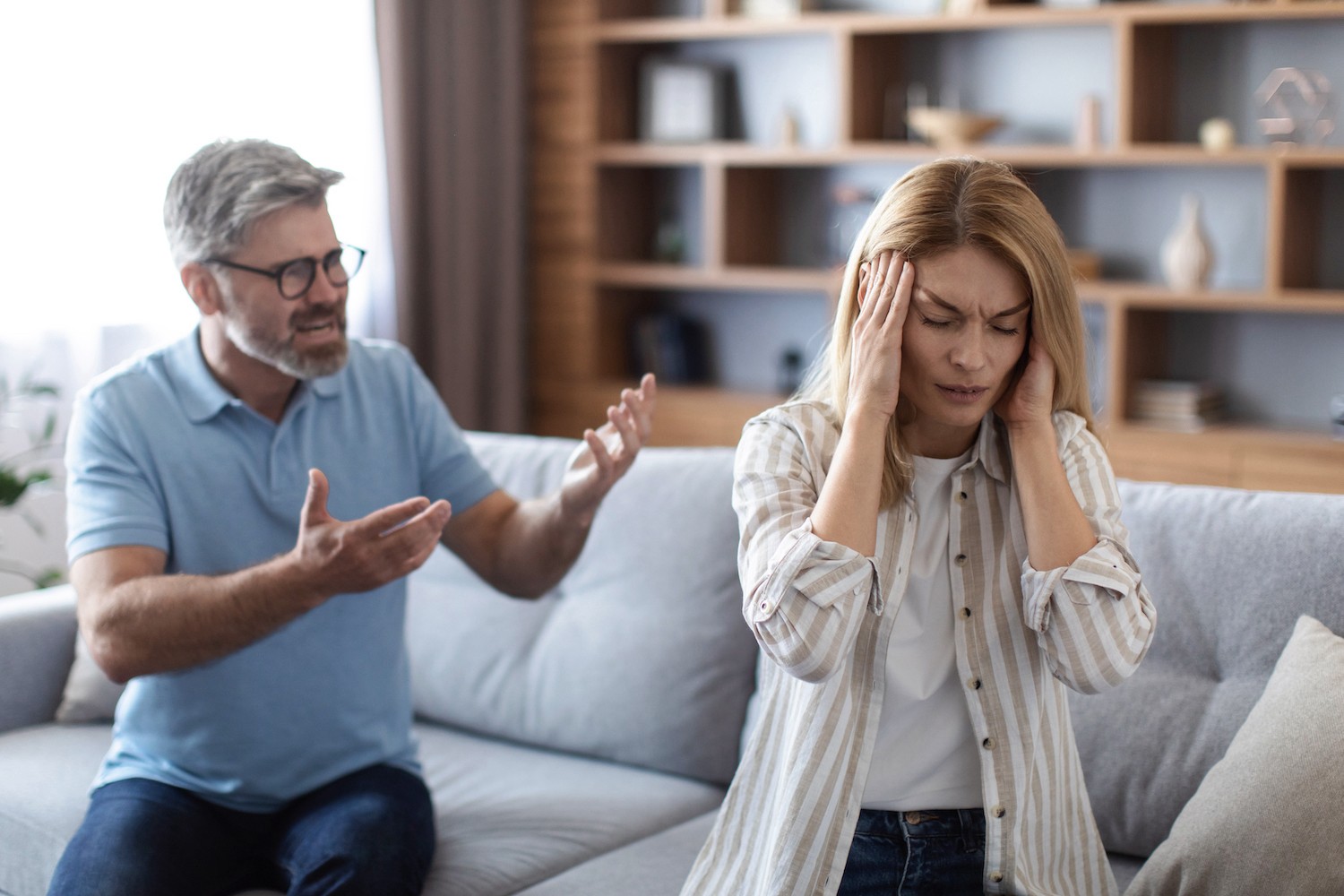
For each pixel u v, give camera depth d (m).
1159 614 1.72
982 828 1.33
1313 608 1.63
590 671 2.06
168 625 1.49
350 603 1.76
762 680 1.47
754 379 4.48
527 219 4.38
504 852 1.74
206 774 1.71
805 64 4.24
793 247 4.38
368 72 3.79
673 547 2.05
